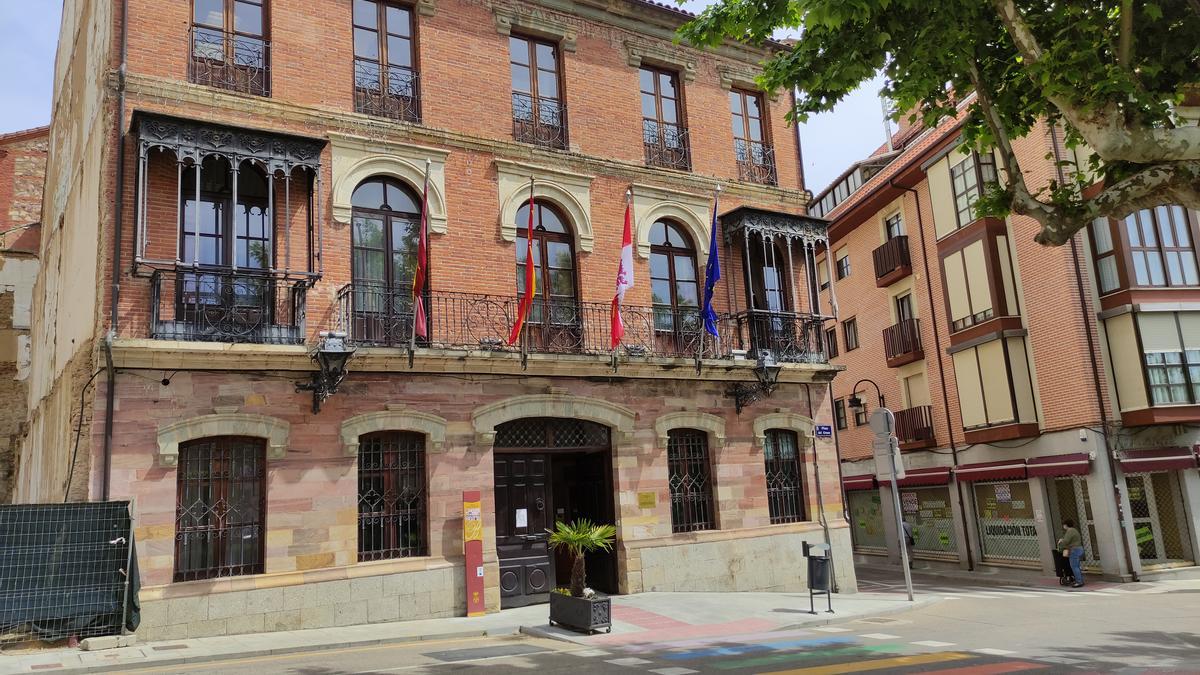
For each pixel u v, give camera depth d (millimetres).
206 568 11594
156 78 12203
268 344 12008
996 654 9383
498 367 14039
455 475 13500
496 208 14898
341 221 13328
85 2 15305
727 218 17203
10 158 23734
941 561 25219
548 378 14695
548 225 15672
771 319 17188
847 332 31234
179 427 11492
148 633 10797
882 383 28531
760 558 16156
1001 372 22375
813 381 17672
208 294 11961
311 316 12773
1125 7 8484
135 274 11422
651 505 15320
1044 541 21266
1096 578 19828
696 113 17844
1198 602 14773
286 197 12281
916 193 26609
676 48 17812
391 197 14133
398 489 13203
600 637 10953
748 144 18547
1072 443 20453
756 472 16656
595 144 16344
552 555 14500
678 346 16359
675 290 16859
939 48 8984
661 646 10273
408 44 14859
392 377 13250
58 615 10117
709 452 16422
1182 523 19953
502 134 15297
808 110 10023
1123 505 19391
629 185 16516
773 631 11523
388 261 13852
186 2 12805
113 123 11875
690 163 17469
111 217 11633
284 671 8750
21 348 21969
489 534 13609
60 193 17266
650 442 15578
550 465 14891
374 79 14273
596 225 15953
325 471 12445
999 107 10531
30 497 18047
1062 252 20984
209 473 11836
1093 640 10414
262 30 13508
